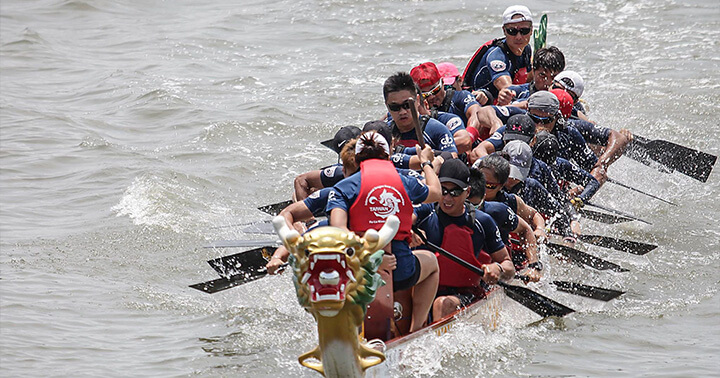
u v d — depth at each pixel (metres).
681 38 58.97
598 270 26.39
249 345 21.08
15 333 21.31
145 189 33.56
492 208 21.77
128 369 19.61
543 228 23.94
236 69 54.66
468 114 28.62
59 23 66.44
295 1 71.00
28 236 29.19
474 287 21.03
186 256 27.81
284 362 20.16
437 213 20.25
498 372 19.48
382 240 14.90
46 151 39.41
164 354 20.50
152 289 25.03
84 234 29.38
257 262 23.05
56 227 30.31
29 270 26.02
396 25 63.97
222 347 20.97
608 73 51.69
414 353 18.58
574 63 54.19
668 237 30.27
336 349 15.15
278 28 64.19
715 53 55.03
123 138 42.16
